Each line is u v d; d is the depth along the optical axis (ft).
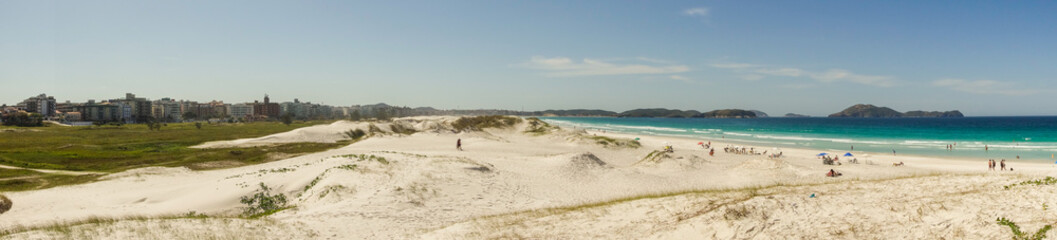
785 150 234.79
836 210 42.32
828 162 158.92
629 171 118.01
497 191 88.28
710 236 39.17
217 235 46.34
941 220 36.60
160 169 122.83
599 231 44.52
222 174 120.47
